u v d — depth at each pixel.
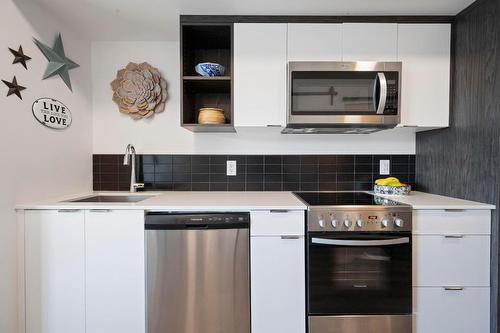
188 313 1.54
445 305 1.57
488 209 1.55
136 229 1.55
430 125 1.80
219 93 2.15
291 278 1.56
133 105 2.15
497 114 1.50
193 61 2.07
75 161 1.99
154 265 1.53
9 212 1.50
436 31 1.78
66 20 1.83
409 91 1.78
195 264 1.53
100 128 2.18
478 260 1.56
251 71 1.77
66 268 1.55
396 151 2.19
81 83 2.04
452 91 1.79
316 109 1.72
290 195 1.98
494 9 1.51
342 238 1.52
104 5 1.66
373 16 1.77
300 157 2.20
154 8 1.70
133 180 2.12
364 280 1.54
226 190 2.20
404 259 1.54
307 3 1.64
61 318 1.55
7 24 1.47
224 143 2.20
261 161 2.21
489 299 1.56
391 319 1.54
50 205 1.55
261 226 1.56
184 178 2.21
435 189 1.99
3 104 1.45
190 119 2.00
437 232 1.56
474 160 1.65
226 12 1.74
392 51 1.77
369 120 1.72
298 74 1.72
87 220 1.55
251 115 1.78
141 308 1.55
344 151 2.20
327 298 1.54
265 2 1.63
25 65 1.58
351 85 1.73
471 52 1.66
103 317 1.55
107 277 1.55
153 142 2.20
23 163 1.57
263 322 1.55
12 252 1.52
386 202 1.67
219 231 1.54
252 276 1.55
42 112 1.70
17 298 1.54
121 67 2.17
